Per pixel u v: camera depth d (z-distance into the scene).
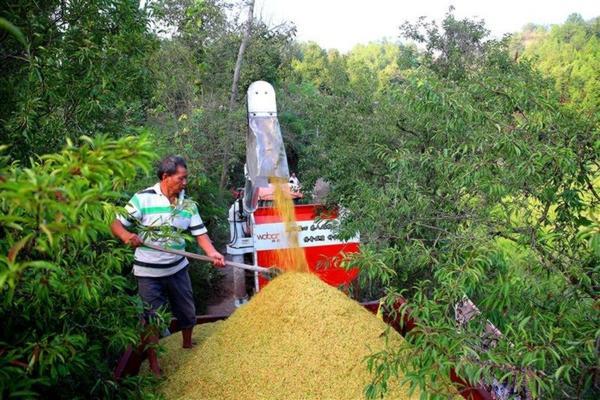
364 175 5.79
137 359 3.35
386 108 5.50
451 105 2.82
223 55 11.93
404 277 3.27
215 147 10.04
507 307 2.07
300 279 3.54
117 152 1.35
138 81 3.96
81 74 3.33
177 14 8.41
